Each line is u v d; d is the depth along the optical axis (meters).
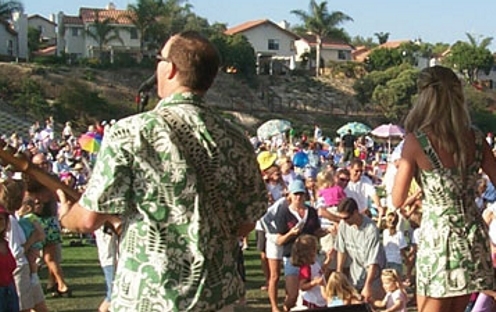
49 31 111.62
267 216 9.26
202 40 3.23
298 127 69.94
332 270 9.27
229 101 74.12
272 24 100.06
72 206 3.21
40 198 7.80
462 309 4.12
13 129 52.75
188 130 3.12
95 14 85.44
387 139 45.19
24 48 84.88
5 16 82.75
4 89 59.59
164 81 3.25
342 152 34.47
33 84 60.06
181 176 3.06
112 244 7.84
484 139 4.12
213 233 3.14
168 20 79.31
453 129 3.93
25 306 7.44
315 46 101.88
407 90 72.56
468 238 3.98
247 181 3.33
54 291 10.39
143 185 3.05
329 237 9.91
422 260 4.07
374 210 12.37
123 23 82.50
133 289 3.06
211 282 3.10
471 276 3.97
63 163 21.86
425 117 3.96
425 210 4.07
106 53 81.38
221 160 3.19
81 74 65.88
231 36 77.88
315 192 12.81
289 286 8.69
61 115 58.66
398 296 8.23
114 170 3.03
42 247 9.27
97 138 19.66
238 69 77.06
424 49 96.50
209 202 3.16
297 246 8.46
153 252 3.05
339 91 80.19
